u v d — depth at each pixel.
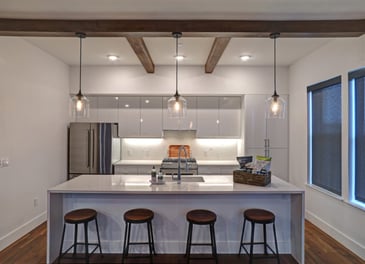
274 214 3.17
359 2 2.61
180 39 3.79
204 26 2.99
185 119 5.53
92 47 4.18
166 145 5.91
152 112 5.51
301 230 2.95
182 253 3.26
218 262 3.06
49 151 4.56
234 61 4.93
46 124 4.46
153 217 3.02
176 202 3.25
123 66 5.28
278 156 5.28
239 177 3.29
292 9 2.75
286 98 5.30
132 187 3.04
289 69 5.27
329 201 3.86
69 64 5.20
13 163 3.63
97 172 5.11
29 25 2.96
